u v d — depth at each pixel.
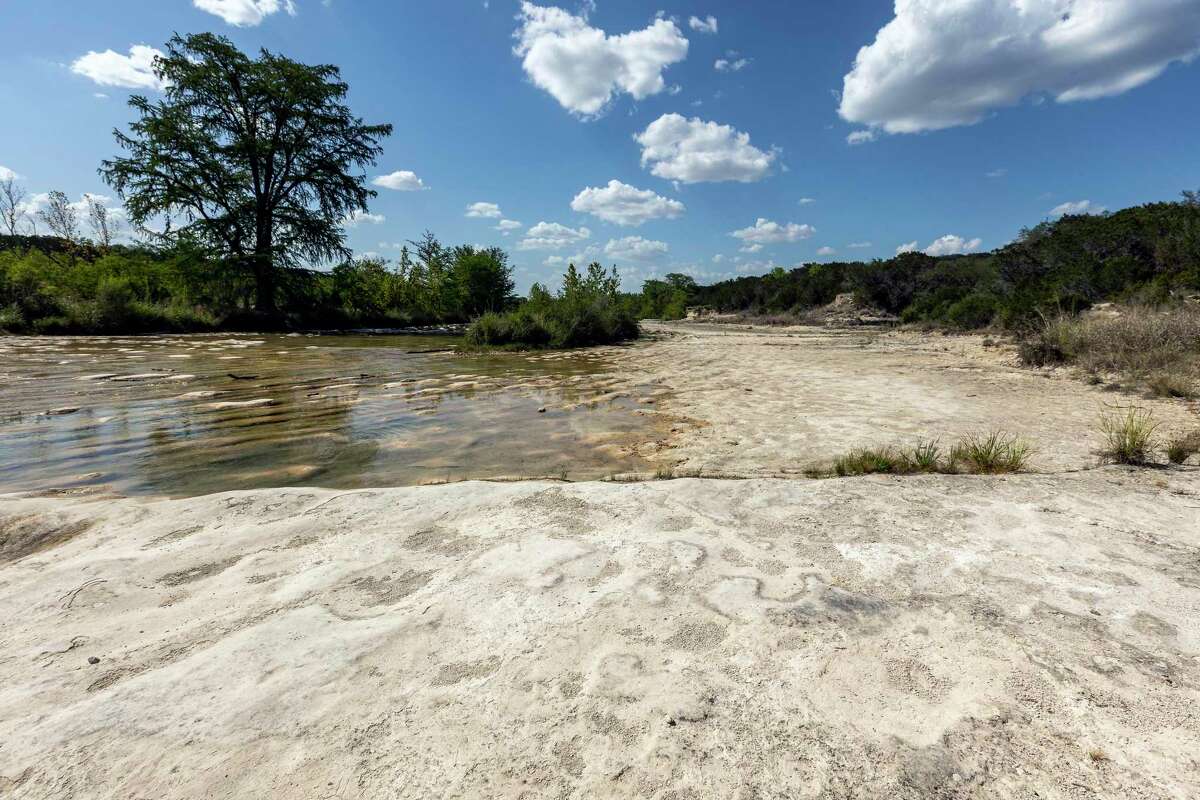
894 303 36.12
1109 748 1.41
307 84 26.61
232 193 26.78
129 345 15.09
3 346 13.80
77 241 31.56
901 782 1.32
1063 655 1.79
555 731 1.48
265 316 25.67
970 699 1.60
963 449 4.44
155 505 3.15
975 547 2.60
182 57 25.12
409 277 35.72
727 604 2.11
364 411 6.40
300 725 1.49
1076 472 3.85
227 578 2.33
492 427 5.62
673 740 1.45
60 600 2.15
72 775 1.32
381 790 1.29
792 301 42.78
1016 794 1.28
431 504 3.18
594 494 3.35
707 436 5.21
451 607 2.10
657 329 29.17
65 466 4.20
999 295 22.80
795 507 3.12
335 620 2.01
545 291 19.94
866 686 1.65
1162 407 6.34
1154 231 18.38
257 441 5.00
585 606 2.10
